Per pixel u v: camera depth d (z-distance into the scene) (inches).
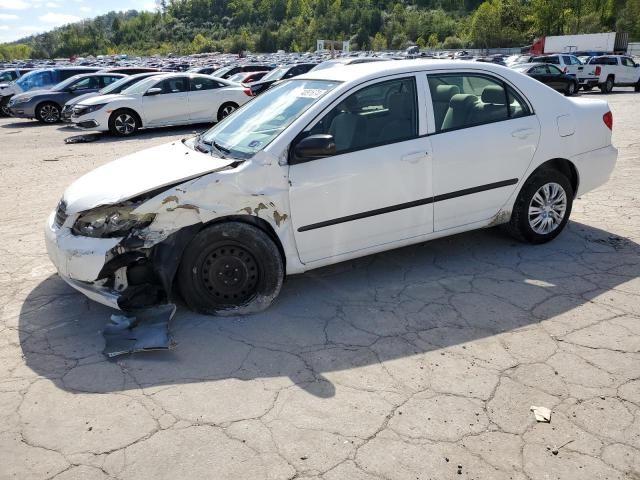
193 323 148.9
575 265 183.3
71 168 390.9
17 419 112.4
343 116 158.9
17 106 690.2
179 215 141.7
